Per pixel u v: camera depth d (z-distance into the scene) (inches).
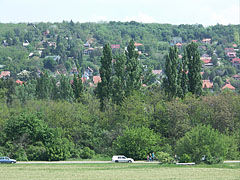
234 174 5910.4
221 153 7573.8
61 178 5502.0
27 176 5713.6
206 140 7529.5
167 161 7559.1
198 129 7696.9
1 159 7682.1
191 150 7559.1
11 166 7057.1
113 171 6289.4
